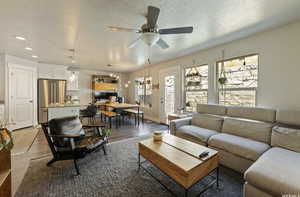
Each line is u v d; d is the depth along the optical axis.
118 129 4.50
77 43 3.30
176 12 2.06
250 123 2.43
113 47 3.57
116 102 6.83
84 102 7.02
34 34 2.79
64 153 2.15
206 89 3.83
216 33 2.75
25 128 4.59
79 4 1.87
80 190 1.73
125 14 2.11
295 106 2.32
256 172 1.36
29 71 4.81
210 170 1.71
